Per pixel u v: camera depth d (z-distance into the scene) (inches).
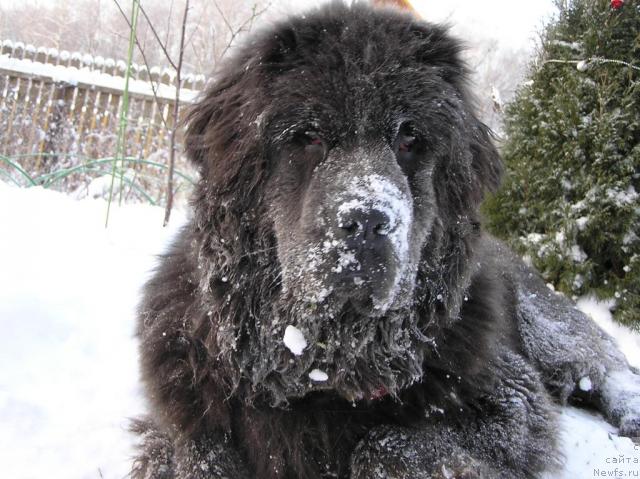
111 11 191.9
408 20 28.4
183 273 29.4
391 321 26.3
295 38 26.2
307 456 26.2
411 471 24.6
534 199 65.9
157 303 29.7
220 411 26.5
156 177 97.0
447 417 27.9
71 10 201.8
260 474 26.4
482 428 28.0
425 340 27.0
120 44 187.9
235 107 27.5
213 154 27.5
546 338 40.6
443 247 27.7
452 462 25.3
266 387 26.4
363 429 27.0
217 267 26.8
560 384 40.1
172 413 27.1
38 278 44.1
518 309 41.3
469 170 28.4
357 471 25.5
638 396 39.5
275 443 26.2
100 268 49.0
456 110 27.4
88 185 91.4
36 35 189.9
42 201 64.2
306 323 25.6
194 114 29.6
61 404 33.5
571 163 62.9
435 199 27.2
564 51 65.3
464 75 29.3
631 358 54.4
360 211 22.5
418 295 27.0
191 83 114.2
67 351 38.4
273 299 26.1
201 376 26.7
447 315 27.7
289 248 24.8
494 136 32.0
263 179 26.2
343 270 23.0
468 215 28.9
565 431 34.5
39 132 110.4
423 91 26.2
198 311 27.2
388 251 22.8
